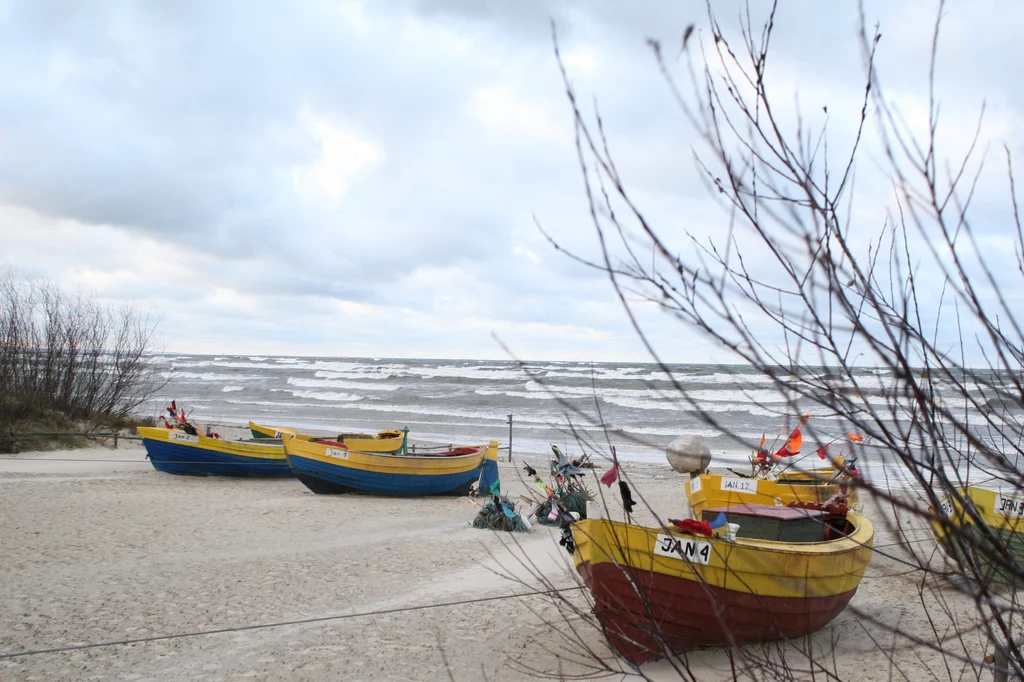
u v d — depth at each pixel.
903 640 7.90
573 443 33.03
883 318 2.21
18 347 28.64
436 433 38.69
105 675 7.23
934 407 2.29
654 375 64.12
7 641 8.07
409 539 13.30
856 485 2.23
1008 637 2.44
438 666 7.34
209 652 7.83
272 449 21.75
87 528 13.59
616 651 4.63
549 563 11.40
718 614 3.48
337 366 105.88
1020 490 2.48
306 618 8.92
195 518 14.91
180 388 70.06
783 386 2.24
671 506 17.47
